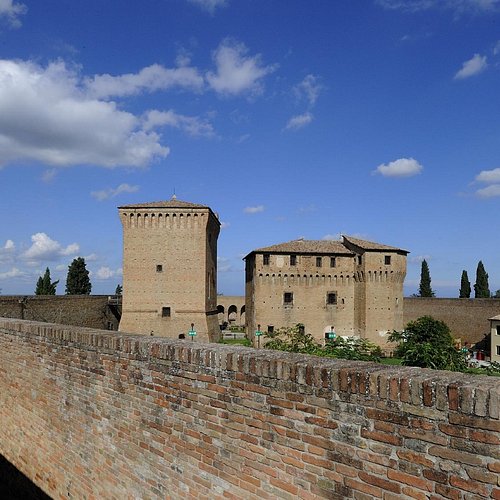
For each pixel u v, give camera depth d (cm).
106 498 841
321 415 521
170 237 5550
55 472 992
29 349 1098
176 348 704
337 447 505
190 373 681
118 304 6131
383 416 468
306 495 533
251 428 596
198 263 5550
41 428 1048
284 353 627
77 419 923
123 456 805
